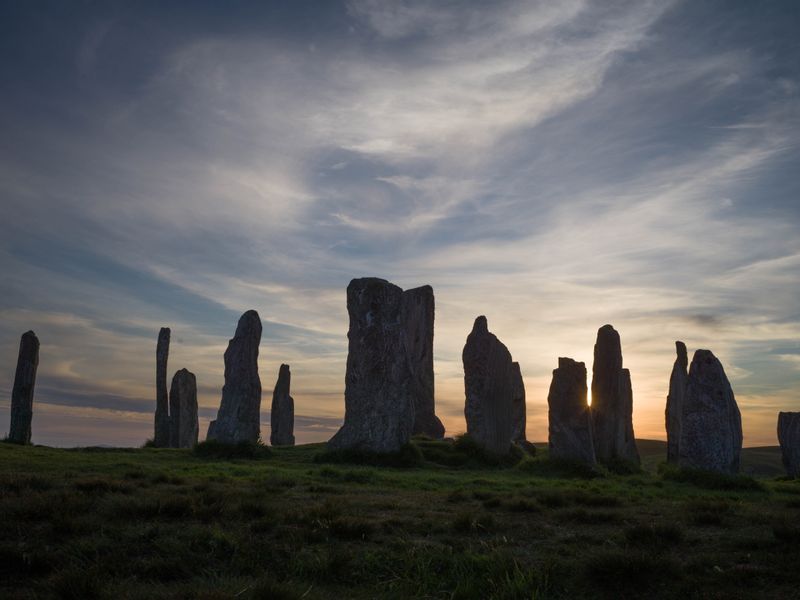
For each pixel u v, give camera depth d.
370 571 10.98
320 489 20.22
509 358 39.31
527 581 10.20
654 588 10.16
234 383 36.38
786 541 12.55
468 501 18.58
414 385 45.22
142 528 12.52
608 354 38.22
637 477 30.11
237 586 9.42
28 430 40.97
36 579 9.88
